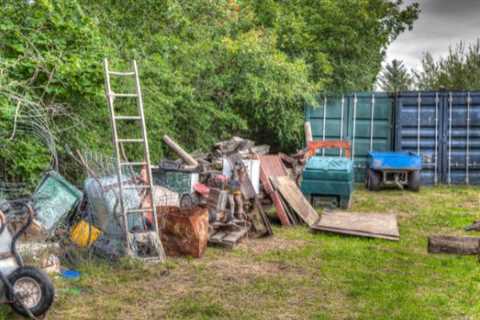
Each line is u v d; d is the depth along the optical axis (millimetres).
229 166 8797
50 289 4660
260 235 8242
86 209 6730
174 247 6918
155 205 7062
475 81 22938
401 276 6285
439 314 5070
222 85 12492
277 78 13227
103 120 8500
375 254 7297
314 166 10906
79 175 7527
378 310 5160
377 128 15492
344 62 16531
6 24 6828
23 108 6504
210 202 7984
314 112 15609
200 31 11797
